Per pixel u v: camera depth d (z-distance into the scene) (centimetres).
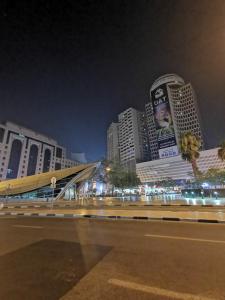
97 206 2441
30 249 638
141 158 15125
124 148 16238
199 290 354
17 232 930
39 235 849
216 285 370
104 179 7581
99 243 691
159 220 1173
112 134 17762
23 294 355
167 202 2630
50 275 433
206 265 464
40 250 623
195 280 391
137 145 15362
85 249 623
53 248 643
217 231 835
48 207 2609
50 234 864
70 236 813
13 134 12838
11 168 12419
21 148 13112
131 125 15988
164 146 12619
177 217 1205
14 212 2027
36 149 14000
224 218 1120
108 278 411
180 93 13662
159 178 10475
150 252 573
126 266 472
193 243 656
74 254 575
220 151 4403
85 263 500
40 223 1198
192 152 4334
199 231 841
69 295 348
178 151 11938
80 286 380
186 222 1079
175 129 12462
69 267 476
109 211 1689
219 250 575
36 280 409
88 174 5731
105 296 341
